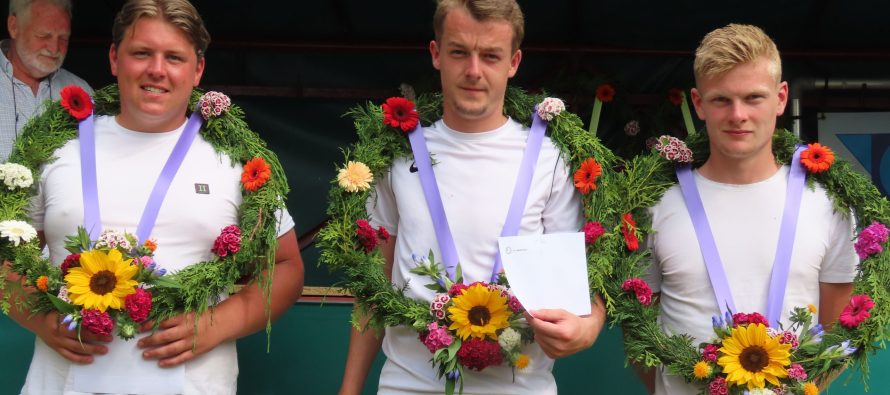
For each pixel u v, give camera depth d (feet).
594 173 10.02
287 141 15.74
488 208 9.85
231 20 15.42
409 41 15.89
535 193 9.97
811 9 14.65
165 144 10.16
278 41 15.81
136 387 9.64
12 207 9.84
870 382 12.14
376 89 15.79
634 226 10.12
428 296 9.77
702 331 9.87
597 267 9.79
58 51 13.38
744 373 9.28
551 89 15.71
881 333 9.74
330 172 15.67
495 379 9.70
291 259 10.79
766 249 9.86
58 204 9.89
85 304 9.25
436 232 9.87
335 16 15.29
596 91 15.43
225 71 15.80
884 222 9.98
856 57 15.51
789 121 15.05
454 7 9.55
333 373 12.85
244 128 10.59
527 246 9.37
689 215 10.07
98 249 9.44
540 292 9.26
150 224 9.81
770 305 9.72
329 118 15.75
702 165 10.44
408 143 10.31
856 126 15.43
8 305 9.57
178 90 9.86
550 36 15.88
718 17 15.07
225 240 9.77
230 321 10.07
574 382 12.61
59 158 10.11
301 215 15.56
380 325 9.92
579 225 10.26
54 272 9.64
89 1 14.83
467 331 9.30
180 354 9.78
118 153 10.08
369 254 10.02
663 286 10.30
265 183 10.17
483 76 9.57
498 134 10.10
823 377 9.83
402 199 10.11
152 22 9.69
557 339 9.11
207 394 9.96
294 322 12.93
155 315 9.65
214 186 10.07
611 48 15.90
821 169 10.07
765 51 9.55
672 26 15.40
